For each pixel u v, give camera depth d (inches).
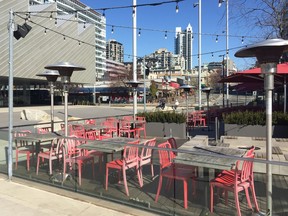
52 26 2050.9
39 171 260.7
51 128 410.3
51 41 2059.5
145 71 939.3
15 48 1779.0
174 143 273.6
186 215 187.2
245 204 181.0
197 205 187.2
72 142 249.1
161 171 202.1
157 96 3363.7
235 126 450.6
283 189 174.4
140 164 215.6
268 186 170.7
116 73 3371.1
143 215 196.9
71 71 275.9
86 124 483.2
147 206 199.0
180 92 3474.4
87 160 235.1
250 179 182.9
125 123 523.5
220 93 3280.0
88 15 1188.5
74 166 241.0
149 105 2331.4
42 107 1990.7
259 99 1604.3
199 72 1149.1
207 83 2893.7
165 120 520.1
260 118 439.2
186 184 190.4
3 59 1694.1
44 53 2010.3
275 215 172.2
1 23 1659.7
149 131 526.9
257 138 358.9
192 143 286.4
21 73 1836.9
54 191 243.4
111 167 223.5
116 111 1565.0
